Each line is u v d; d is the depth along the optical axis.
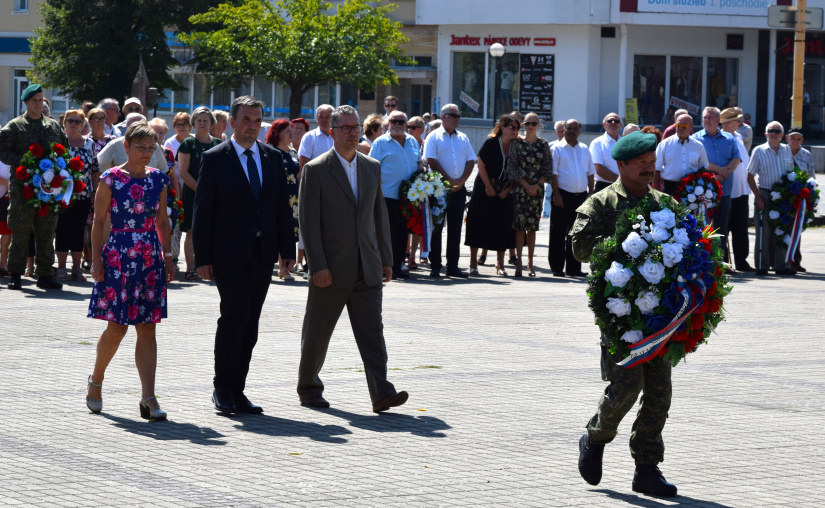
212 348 10.96
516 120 17.34
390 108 20.91
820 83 51.09
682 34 48.50
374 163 8.95
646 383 6.74
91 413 8.42
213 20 43.56
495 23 49.06
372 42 42.34
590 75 47.88
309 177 8.71
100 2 49.78
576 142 17.80
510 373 10.09
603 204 6.84
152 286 8.43
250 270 8.70
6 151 14.64
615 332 6.54
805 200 18.67
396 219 16.95
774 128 18.69
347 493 6.51
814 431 8.24
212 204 8.63
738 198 18.98
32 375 9.62
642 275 6.40
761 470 7.21
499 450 7.59
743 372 10.36
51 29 50.81
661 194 6.79
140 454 7.31
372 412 8.65
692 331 6.52
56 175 14.41
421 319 13.06
